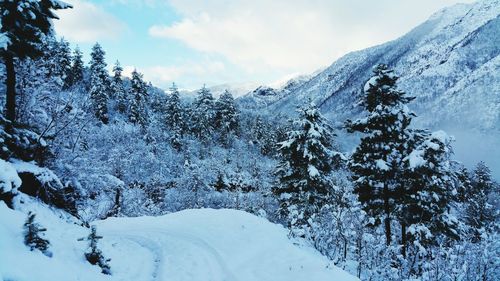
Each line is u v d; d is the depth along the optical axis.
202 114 87.19
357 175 21.53
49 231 9.48
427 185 19.02
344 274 10.62
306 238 16.14
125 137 41.94
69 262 7.93
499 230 15.59
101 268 8.86
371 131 20.84
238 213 17.66
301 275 10.55
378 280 13.41
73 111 17.05
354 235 14.62
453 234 19.02
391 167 19.55
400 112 19.47
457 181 19.83
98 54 74.25
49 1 13.62
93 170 17.73
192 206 48.22
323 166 24.94
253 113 148.50
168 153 65.69
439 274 13.07
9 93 13.89
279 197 25.98
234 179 64.25
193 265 10.67
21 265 6.19
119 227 16.20
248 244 13.55
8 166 10.12
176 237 13.64
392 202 20.53
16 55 13.61
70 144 17.48
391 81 20.45
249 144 97.75
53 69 17.92
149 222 17.09
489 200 54.44
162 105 101.75
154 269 10.36
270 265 11.52
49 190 13.59
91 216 21.83
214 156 79.56
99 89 59.66
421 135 19.95
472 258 14.03
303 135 24.41
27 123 16.03
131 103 70.75
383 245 14.24
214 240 13.56
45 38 14.86
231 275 10.38
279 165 26.30
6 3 12.80
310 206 23.36
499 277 14.50
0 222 7.47
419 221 19.06
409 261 15.77
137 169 43.09
